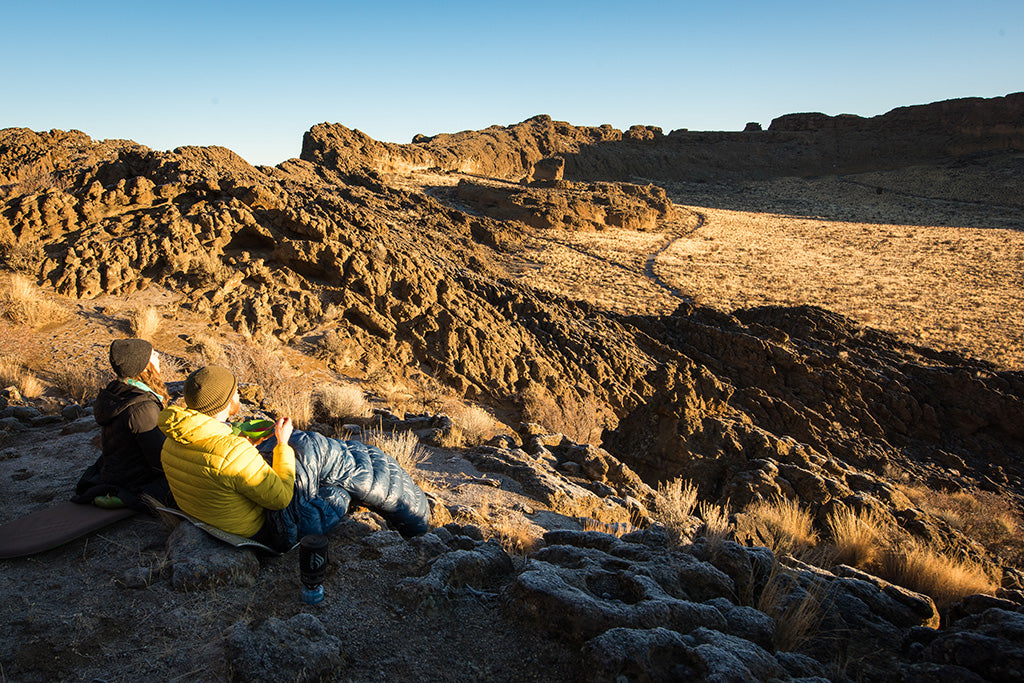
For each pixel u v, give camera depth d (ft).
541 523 19.83
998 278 184.65
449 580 11.31
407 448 24.91
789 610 11.56
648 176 524.11
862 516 33.58
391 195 232.32
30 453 18.38
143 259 58.08
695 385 75.51
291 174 263.08
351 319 61.93
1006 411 77.56
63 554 11.56
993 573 31.12
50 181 108.17
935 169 476.95
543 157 501.56
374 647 9.64
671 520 20.27
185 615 9.86
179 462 11.19
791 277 185.98
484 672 9.38
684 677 8.70
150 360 13.24
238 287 59.93
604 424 61.00
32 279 53.57
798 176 530.68
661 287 171.12
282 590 10.78
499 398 59.67
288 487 11.34
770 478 44.06
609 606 10.15
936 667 9.84
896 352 90.43
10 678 8.46
